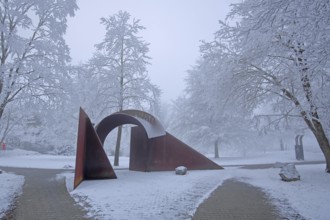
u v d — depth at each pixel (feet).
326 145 46.65
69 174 52.75
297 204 25.71
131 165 65.31
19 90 53.42
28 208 25.18
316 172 48.49
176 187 35.53
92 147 44.68
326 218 20.81
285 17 23.43
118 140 79.05
